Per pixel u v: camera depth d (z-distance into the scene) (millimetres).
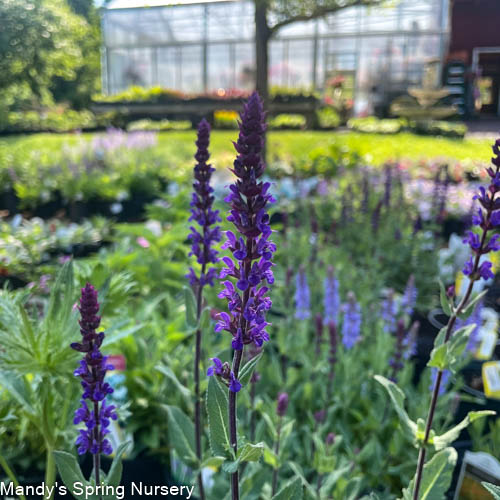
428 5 28406
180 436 2578
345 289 5184
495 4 29594
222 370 1530
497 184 1904
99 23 31172
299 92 25312
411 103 27297
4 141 21375
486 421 3783
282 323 4270
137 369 3674
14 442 3234
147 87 31484
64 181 10234
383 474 3223
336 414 3748
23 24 18547
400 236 6398
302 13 12453
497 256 5512
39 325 2451
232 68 30156
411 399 3488
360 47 29641
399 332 3244
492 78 33438
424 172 11266
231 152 16109
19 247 5961
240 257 1411
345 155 12062
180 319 4242
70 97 35125
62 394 2664
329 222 8000
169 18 29203
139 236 6695
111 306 3152
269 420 2561
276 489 2670
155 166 11828
